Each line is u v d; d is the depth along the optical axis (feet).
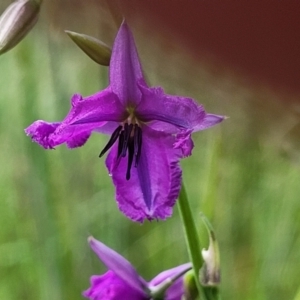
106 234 0.78
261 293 0.74
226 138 0.74
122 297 0.56
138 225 0.82
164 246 0.81
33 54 0.75
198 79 0.66
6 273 0.81
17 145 0.78
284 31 0.45
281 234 0.77
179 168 0.50
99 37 0.68
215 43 0.46
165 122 0.50
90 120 0.50
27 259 0.80
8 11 0.52
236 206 0.78
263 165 0.78
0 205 0.83
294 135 0.68
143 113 0.50
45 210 0.73
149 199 0.50
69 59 0.76
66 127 0.50
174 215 0.81
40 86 0.75
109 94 0.50
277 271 0.76
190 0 0.46
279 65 0.46
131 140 0.50
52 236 0.74
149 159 0.50
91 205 0.78
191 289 0.54
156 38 0.63
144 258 0.80
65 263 0.74
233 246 0.78
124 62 0.50
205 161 0.81
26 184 0.75
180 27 0.46
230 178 0.77
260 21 0.45
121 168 0.51
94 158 0.80
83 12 0.68
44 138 0.50
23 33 0.52
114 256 0.56
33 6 0.52
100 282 0.56
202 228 0.71
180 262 0.80
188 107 0.49
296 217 0.78
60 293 0.74
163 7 0.47
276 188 0.78
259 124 0.69
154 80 0.69
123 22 0.50
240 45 0.46
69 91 0.77
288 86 0.46
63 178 0.76
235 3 0.45
